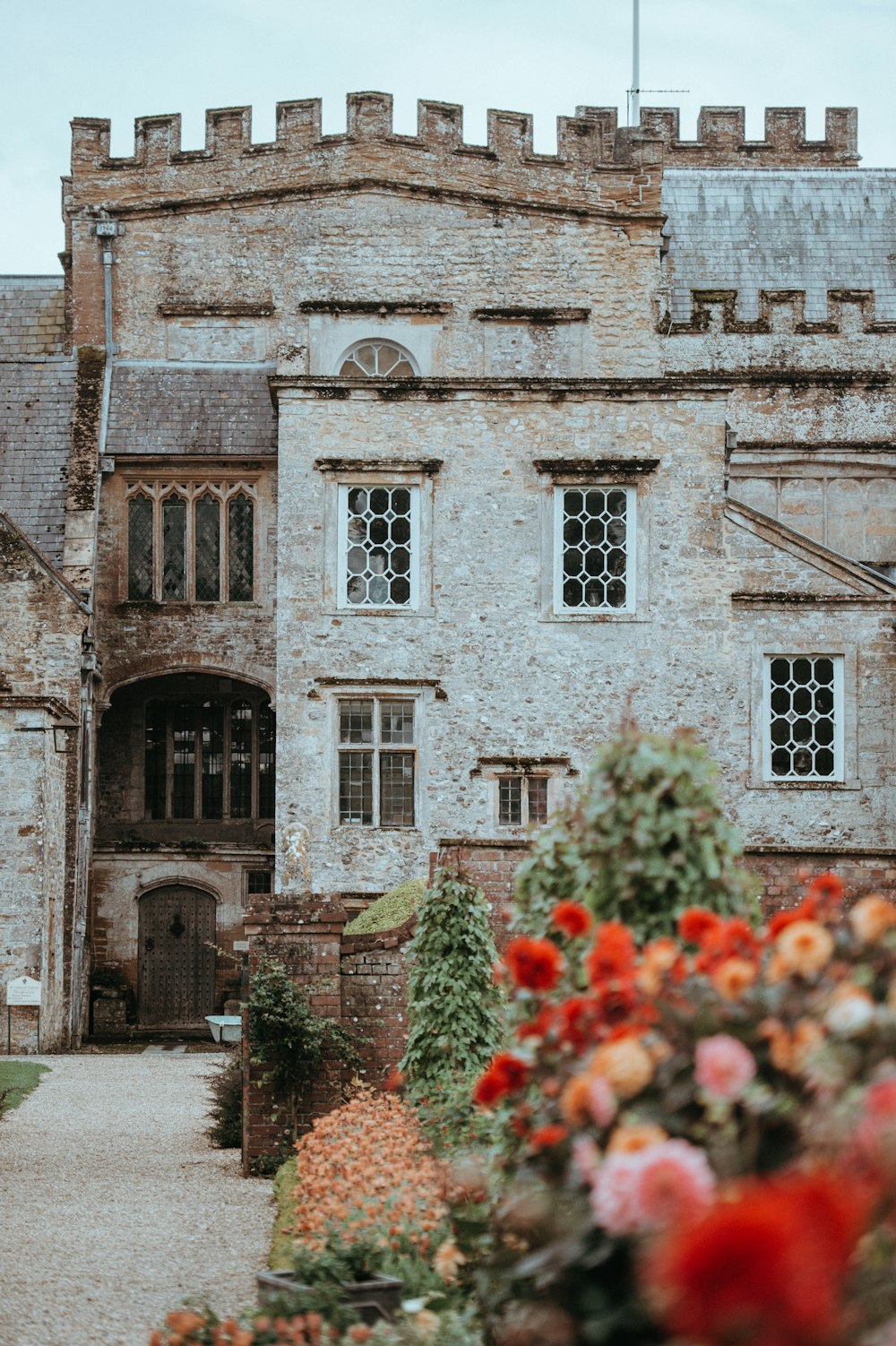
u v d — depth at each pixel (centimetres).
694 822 891
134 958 3703
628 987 709
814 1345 407
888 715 3152
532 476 3169
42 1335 1051
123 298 4069
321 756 3122
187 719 3850
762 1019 628
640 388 3161
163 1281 1208
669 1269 418
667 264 4381
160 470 3725
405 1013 1773
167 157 4072
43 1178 1705
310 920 1762
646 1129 579
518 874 998
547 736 3133
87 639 3506
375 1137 1444
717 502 3158
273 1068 1717
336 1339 892
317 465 3148
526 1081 766
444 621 3150
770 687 3162
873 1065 569
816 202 4516
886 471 4000
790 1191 431
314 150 4041
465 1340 813
